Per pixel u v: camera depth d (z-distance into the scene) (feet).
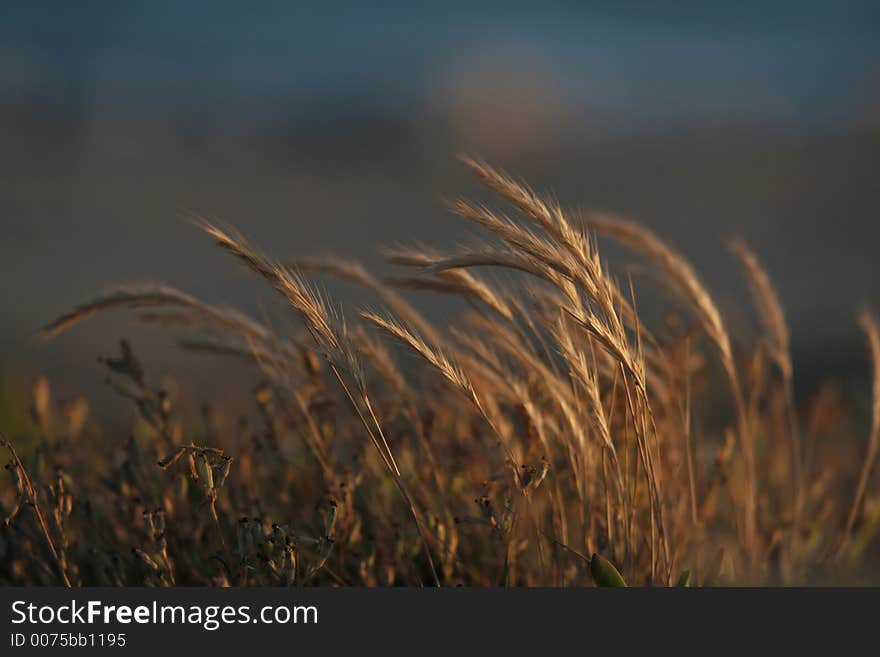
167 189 329.52
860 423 63.36
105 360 38.78
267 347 39.81
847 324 155.63
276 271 30.83
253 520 33.94
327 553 32.81
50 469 40.81
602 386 39.65
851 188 330.54
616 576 33.01
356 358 31.45
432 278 35.37
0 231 233.76
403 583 38.17
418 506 39.01
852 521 42.16
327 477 38.09
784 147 439.63
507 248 31.68
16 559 36.65
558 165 404.57
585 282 30.35
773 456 51.13
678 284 40.47
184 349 40.96
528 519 38.42
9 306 161.89
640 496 38.47
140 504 37.86
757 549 42.63
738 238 46.96
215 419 45.27
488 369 36.81
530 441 36.04
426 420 40.70
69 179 338.34
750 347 52.26
